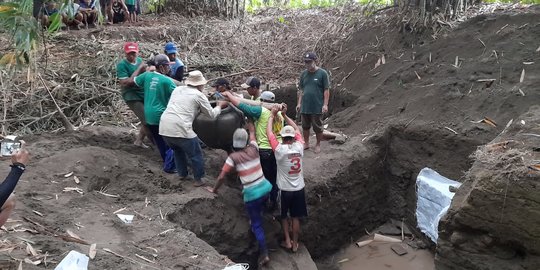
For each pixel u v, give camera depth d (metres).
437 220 7.11
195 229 5.88
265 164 6.62
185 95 6.08
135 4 14.16
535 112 6.44
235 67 11.70
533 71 7.91
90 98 8.37
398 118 8.46
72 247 4.24
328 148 8.21
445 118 7.89
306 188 7.13
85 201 5.51
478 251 5.61
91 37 11.28
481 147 6.04
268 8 17.38
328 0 16.72
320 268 7.32
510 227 5.25
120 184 6.19
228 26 13.97
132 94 6.84
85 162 6.17
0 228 4.32
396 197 8.35
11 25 3.94
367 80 10.26
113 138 7.36
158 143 6.74
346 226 7.89
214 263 4.62
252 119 6.60
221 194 6.47
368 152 8.09
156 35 12.49
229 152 6.73
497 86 7.97
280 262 6.55
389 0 13.07
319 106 7.62
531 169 5.06
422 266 7.27
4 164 6.04
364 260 7.54
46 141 7.05
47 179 5.74
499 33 8.98
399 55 10.28
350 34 12.10
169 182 6.45
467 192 5.74
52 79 8.58
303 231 7.10
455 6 10.36
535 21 8.79
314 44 12.60
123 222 5.16
